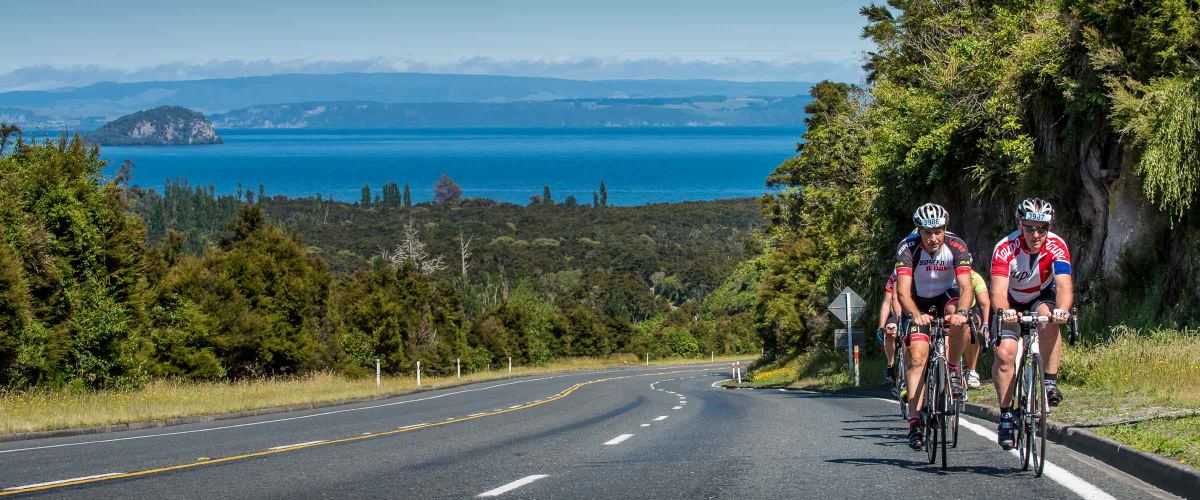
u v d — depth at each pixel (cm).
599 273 15800
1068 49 2200
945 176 2645
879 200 2964
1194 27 1962
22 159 3069
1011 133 2403
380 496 818
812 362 4300
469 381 5378
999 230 2573
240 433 1598
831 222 3897
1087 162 2214
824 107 5181
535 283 16412
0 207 2806
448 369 6353
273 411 2508
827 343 4703
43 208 2978
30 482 941
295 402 2648
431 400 3070
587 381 5575
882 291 3128
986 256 2648
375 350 5534
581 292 14738
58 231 3016
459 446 1274
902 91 2998
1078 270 2280
